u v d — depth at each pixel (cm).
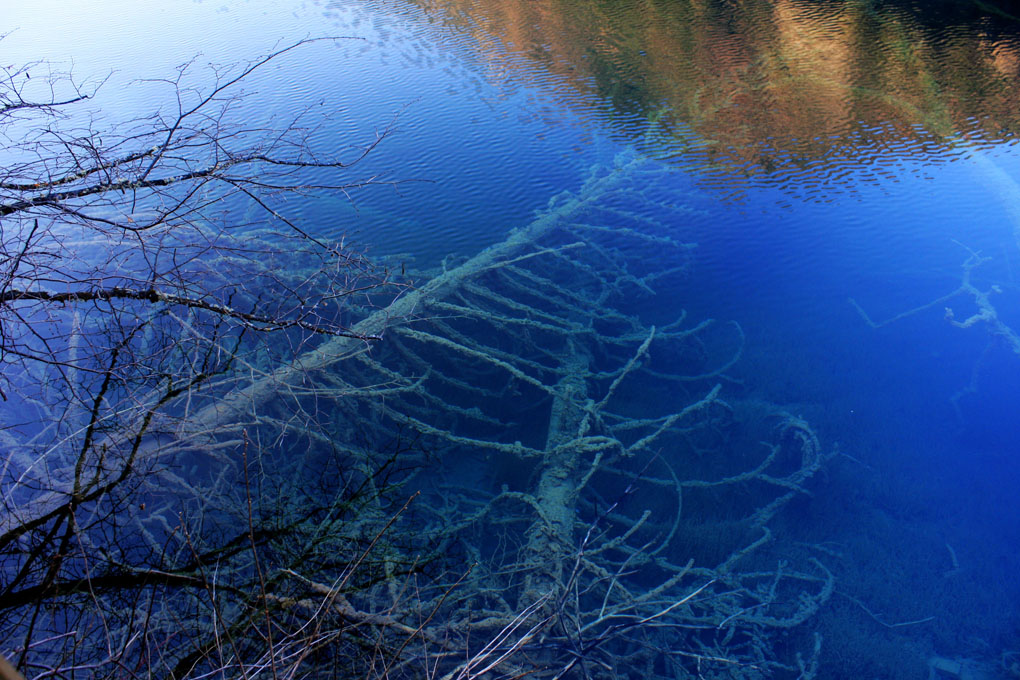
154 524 591
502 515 720
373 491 608
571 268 1079
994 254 1020
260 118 1361
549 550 625
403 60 1720
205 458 645
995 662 588
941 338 923
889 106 1419
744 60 1669
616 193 1191
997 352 884
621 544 657
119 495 451
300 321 399
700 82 1577
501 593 630
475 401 883
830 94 1487
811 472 736
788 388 891
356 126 1384
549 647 523
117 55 1698
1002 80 1472
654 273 1052
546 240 1098
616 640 596
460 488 754
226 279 576
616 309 1025
